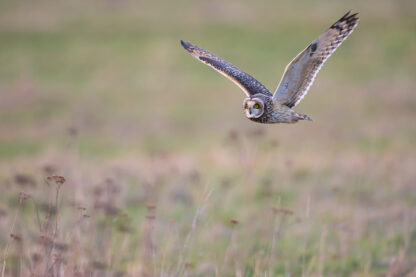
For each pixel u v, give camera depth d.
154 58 39.53
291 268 9.53
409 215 11.47
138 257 9.52
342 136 22.72
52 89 34.47
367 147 20.67
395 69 37.69
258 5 48.50
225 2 49.38
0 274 7.79
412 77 36.12
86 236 9.05
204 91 34.19
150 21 45.72
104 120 28.64
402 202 12.62
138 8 48.53
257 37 42.50
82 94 33.81
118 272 8.41
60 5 49.31
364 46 41.12
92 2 49.91
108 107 31.56
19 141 24.55
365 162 16.34
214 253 9.79
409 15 45.41
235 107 30.98
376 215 11.73
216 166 16.67
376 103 30.47
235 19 45.47
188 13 47.09
